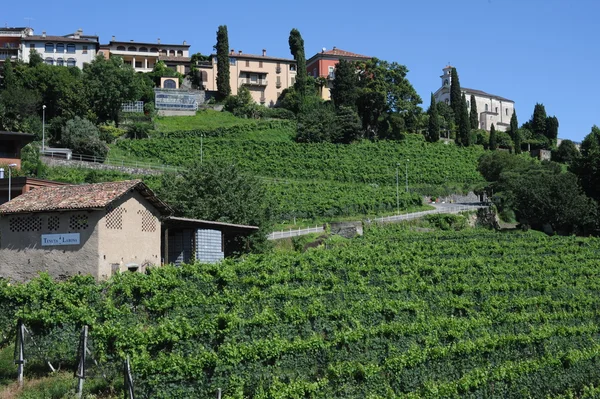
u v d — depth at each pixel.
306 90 139.00
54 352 25.84
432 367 29.08
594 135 147.88
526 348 33.41
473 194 108.50
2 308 27.67
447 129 143.12
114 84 106.88
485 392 28.52
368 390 26.25
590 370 32.75
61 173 75.69
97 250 36.19
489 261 57.53
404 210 89.94
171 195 52.22
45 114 104.88
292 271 42.16
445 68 181.62
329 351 28.11
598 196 92.69
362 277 43.78
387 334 30.59
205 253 45.50
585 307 45.03
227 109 130.88
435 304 40.34
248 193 55.00
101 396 23.70
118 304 30.75
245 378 25.05
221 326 27.75
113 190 38.06
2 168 60.12
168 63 141.38
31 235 37.75
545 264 57.97
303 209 78.69
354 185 101.19
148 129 108.88
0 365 25.41
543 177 87.44
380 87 130.75
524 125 164.12
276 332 29.64
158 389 22.89
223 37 134.50
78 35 146.00
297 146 115.50
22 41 132.00
